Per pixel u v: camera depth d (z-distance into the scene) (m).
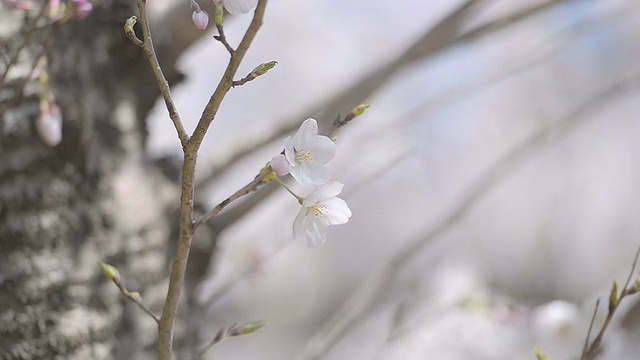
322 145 1.13
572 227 6.10
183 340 1.39
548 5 1.67
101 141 1.37
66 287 1.32
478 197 1.85
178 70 1.44
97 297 1.33
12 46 1.31
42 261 1.31
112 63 1.39
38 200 1.32
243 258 1.96
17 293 1.30
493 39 3.46
